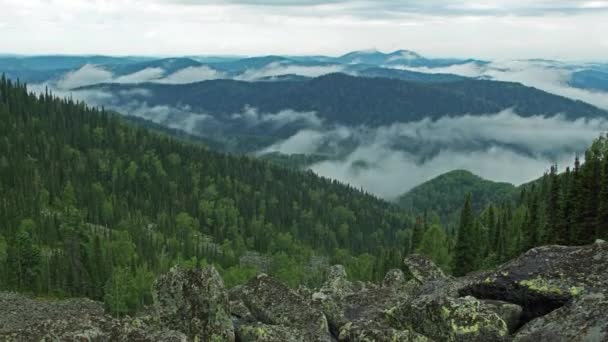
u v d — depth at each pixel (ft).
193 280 69.56
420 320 64.13
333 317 76.02
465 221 308.81
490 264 299.38
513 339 56.18
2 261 442.09
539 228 290.56
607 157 246.68
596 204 242.17
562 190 341.00
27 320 330.95
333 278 108.58
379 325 66.95
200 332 65.92
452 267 311.47
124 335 58.54
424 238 360.48
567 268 64.80
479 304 61.41
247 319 74.43
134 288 369.09
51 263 438.40
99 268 431.84
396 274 110.11
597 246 66.28
